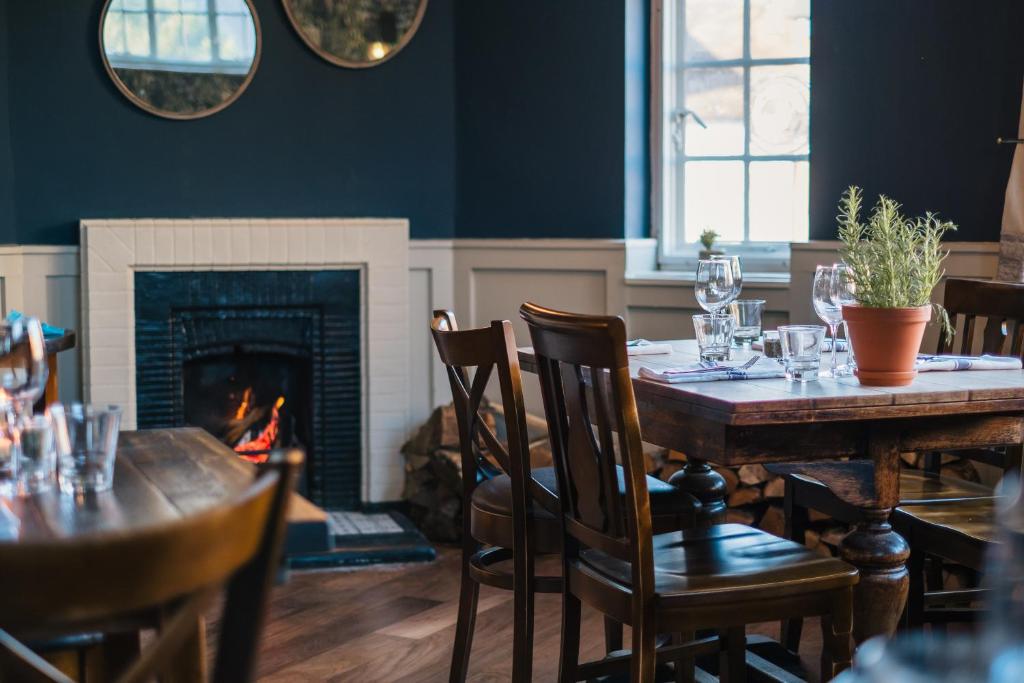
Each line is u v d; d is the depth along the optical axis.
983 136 4.01
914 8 4.13
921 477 3.16
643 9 4.99
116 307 4.80
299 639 3.58
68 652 1.93
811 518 4.14
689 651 2.37
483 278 5.29
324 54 5.07
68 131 4.80
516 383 2.56
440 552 4.68
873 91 4.25
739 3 4.83
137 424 4.88
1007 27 3.93
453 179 5.35
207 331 4.97
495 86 5.22
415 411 5.29
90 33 4.80
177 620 1.08
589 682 3.05
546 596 4.02
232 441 5.13
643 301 4.88
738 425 2.26
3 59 4.68
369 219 5.11
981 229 4.03
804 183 4.71
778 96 4.76
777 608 2.20
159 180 4.92
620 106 4.94
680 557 2.33
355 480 5.18
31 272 4.71
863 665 1.27
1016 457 2.93
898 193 4.22
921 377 2.57
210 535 1.06
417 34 5.23
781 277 4.60
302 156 5.10
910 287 2.42
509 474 2.62
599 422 2.19
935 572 3.17
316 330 5.09
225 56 4.94
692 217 5.04
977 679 1.22
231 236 4.93
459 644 2.93
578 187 5.07
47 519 1.56
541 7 5.09
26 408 1.97
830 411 2.27
